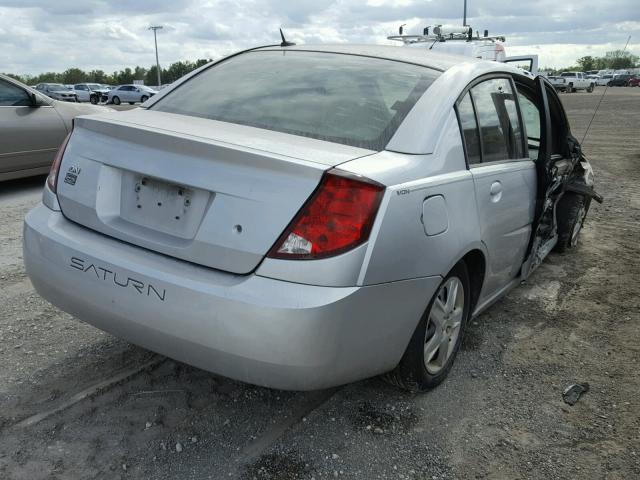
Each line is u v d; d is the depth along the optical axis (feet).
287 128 8.52
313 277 6.79
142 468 7.50
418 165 8.04
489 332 12.09
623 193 27.76
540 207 12.31
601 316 13.16
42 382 9.27
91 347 10.44
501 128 10.86
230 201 7.07
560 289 14.78
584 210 18.25
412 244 7.59
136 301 7.36
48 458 7.57
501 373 10.42
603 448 8.41
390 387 9.59
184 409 8.77
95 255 7.74
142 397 9.00
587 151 44.14
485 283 10.39
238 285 6.88
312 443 8.17
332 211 6.84
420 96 9.00
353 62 10.16
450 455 8.11
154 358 10.14
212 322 6.92
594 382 10.25
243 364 6.98
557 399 9.66
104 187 8.09
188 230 7.39
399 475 7.66
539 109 12.41
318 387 7.27
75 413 8.52
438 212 8.15
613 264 16.92
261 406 8.96
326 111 8.81
